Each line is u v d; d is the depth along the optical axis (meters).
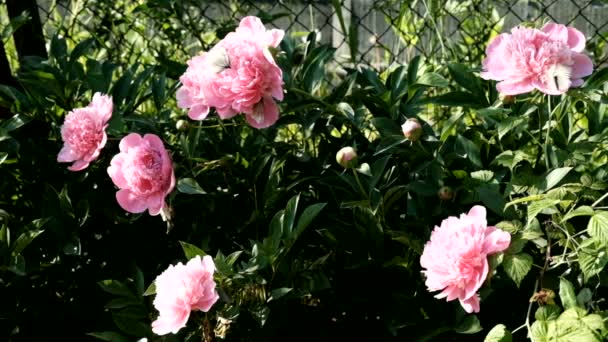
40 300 2.13
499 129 1.85
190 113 1.87
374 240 1.84
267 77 1.80
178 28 3.03
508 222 1.66
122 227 2.17
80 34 3.31
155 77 2.41
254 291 1.75
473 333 1.82
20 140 2.22
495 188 1.84
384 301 1.90
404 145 2.01
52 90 2.23
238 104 1.80
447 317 1.78
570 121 2.05
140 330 1.79
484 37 3.20
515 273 1.53
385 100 2.12
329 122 2.14
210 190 2.07
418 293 1.81
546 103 2.02
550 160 1.87
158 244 2.16
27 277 2.07
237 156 2.05
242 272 1.71
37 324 2.14
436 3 3.11
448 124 2.11
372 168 1.93
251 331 1.84
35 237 2.00
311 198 2.10
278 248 1.80
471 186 1.86
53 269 2.10
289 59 2.12
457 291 1.51
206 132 2.18
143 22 3.25
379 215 1.87
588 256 1.57
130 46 3.25
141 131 2.14
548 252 1.64
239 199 2.09
